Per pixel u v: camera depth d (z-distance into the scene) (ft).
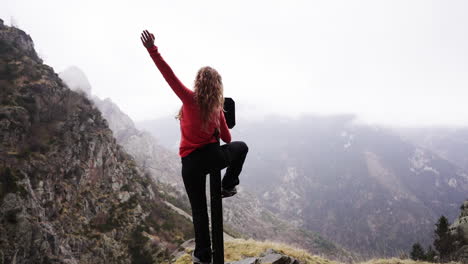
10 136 197.67
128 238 236.22
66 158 226.58
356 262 39.75
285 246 35.68
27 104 224.94
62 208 205.98
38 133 220.64
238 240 38.09
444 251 70.23
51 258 161.27
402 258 41.52
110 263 207.92
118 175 289.12
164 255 231.09
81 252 195.72
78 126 258.98
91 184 249.75
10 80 233.55
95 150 264.52
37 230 155.94
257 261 22.45
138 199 288.10
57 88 265.54
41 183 192.54
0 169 168.66
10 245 140.46
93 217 228.43
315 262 31.71
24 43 302.45
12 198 152.97
